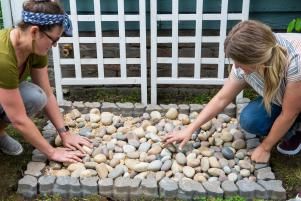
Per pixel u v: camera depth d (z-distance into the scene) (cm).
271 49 191
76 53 298
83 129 270
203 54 321
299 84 201
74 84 306
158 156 239
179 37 292
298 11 306
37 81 236
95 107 294
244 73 216
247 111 246
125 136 260
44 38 194
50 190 220
